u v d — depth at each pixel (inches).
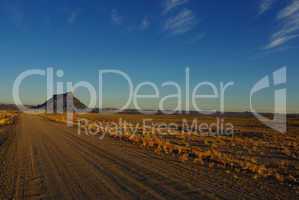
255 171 542.0
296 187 429.7
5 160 647.8
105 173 510.6
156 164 602.2
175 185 424.8
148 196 368.5
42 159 661.9
